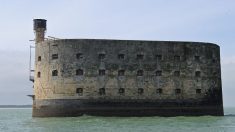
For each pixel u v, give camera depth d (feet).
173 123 158.40
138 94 188.03
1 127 154.10
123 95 186.91
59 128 141.38
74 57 186.60
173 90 191.31
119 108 185.78
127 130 132.36
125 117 185.06
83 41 187.11
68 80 185.98
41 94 191.83
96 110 184.75
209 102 195.72
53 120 174.50
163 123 157.89
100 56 187.52
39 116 191.21
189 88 193.16
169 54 192.54
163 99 189.88
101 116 184.55
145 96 188.55
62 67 186.91
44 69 191.72
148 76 189.57
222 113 200.54
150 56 190.70
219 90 200.23
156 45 191.83
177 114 190.49
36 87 195.62
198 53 196.24
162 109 189.26
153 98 189.06
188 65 194.08
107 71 186.91
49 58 190.29
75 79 185.57
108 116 184.96
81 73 186.19
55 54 189.06
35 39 207.51
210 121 169.68
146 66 189.88
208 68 197.36
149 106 188.34
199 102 193.77
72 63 186.39
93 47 187.32
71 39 187.42
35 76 197.57
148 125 149.59
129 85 187.73
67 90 185.78
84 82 185.47
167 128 139.03
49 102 188.44
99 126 146.10
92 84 185.47
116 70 187.52
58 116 185.98
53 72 188.75
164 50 192.24
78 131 130.62
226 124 156.46
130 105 186.91
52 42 190.19
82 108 184.44
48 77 189.88
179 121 167.73
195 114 192.85
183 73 193.26
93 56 186.91
